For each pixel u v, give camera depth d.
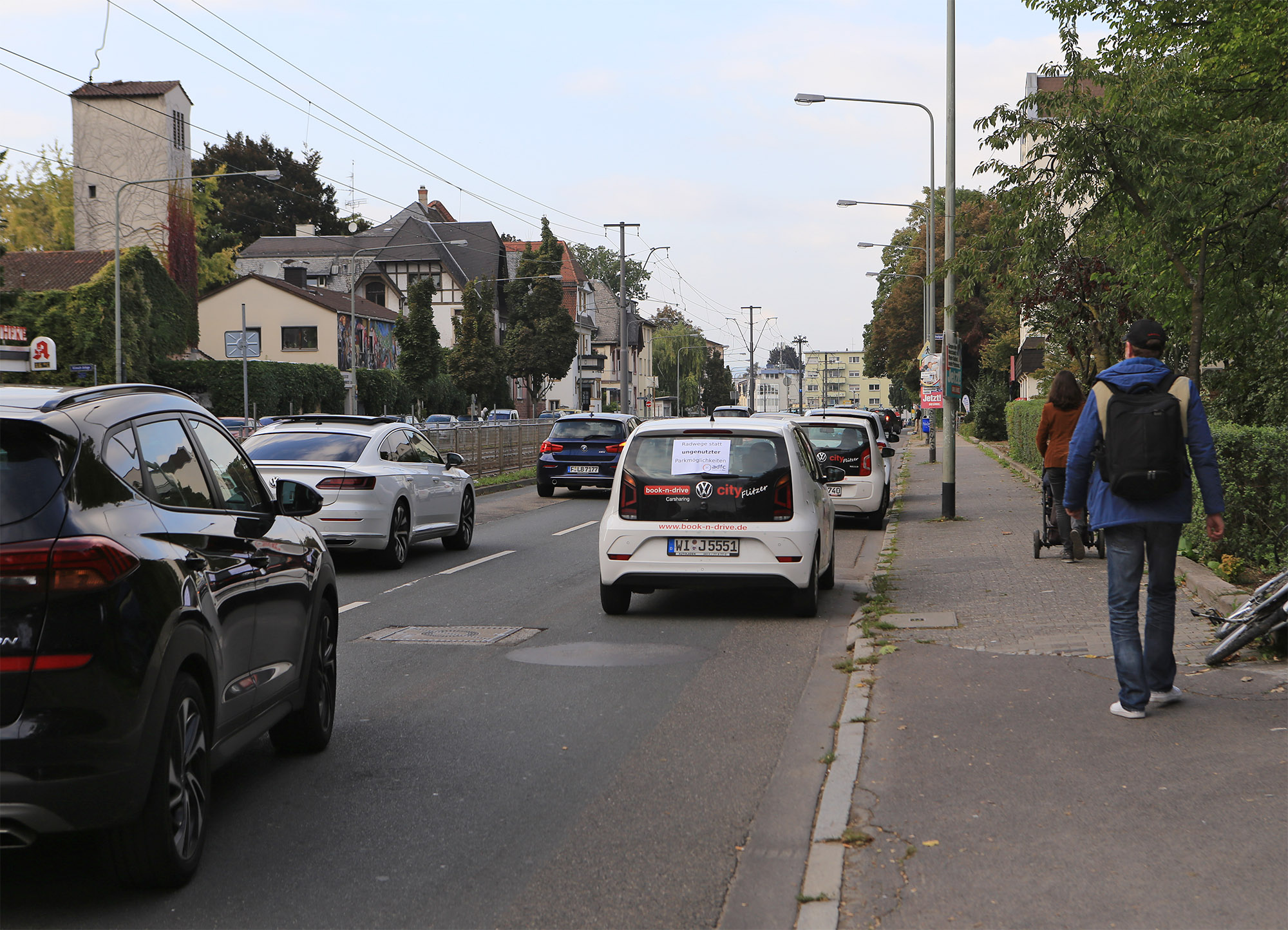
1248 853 4.39
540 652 9.09
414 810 5.39
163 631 4.25
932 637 8.85
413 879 4.56
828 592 12.25
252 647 5.34
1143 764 5.51
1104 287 18.66
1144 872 4.27
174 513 4.77
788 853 4.80
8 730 3.85
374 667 8.59
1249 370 16.20
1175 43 15.84
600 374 114.12
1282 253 13.09
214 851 4.87
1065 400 12.67
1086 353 20.47
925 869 4.41
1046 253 13.91
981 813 4.98
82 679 3.92
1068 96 13.14
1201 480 6.28
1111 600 6.41
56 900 4.35
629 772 5.96
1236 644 7.34
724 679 8.12
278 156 94.31
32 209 78.38
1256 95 15.38
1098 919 3.92
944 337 18.31
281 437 14.16
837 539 17.62
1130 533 6.32
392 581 13.14
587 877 4.58
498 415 75.62
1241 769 5.35
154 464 4.81
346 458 13.86
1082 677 7.34
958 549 14.43
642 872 4.61
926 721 6.50
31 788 3.85
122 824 4.09
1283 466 10.55
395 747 6.47
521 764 6.12
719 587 10.48
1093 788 5.21
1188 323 14.77
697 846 4.89
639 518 10.54
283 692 5.79
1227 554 10.90
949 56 18.20
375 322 76.12
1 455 4.08
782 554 10.35
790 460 10.55
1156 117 12.69
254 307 70.06
